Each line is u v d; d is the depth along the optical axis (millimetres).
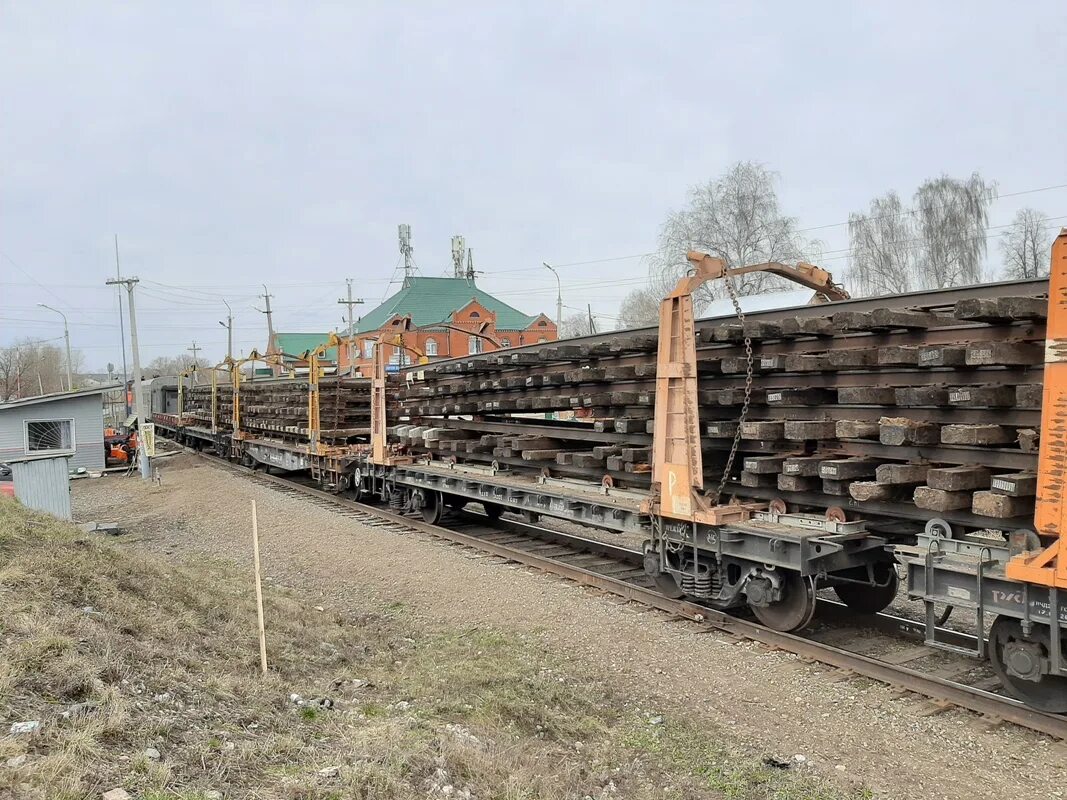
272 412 21906
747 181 38125
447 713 4941
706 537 6977
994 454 5020
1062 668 4562
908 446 5594
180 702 4191
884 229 38781
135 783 3152
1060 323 4270
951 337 5359
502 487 10211
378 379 14227
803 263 7598
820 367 6043
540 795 3865
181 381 39688
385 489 14250
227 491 17969
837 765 4535
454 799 3656
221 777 3395
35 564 5844
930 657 6211
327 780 3555
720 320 7398
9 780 2895
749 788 4242
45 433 26406
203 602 6543
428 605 8352
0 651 4102
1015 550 4750
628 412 8250
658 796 4105
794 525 6469
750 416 6969
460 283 71625
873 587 7316
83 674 4035
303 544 11578
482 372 10969
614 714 5387
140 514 16516
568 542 11156
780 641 6500
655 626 7211
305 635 6418
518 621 7574
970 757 4570
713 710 5422
